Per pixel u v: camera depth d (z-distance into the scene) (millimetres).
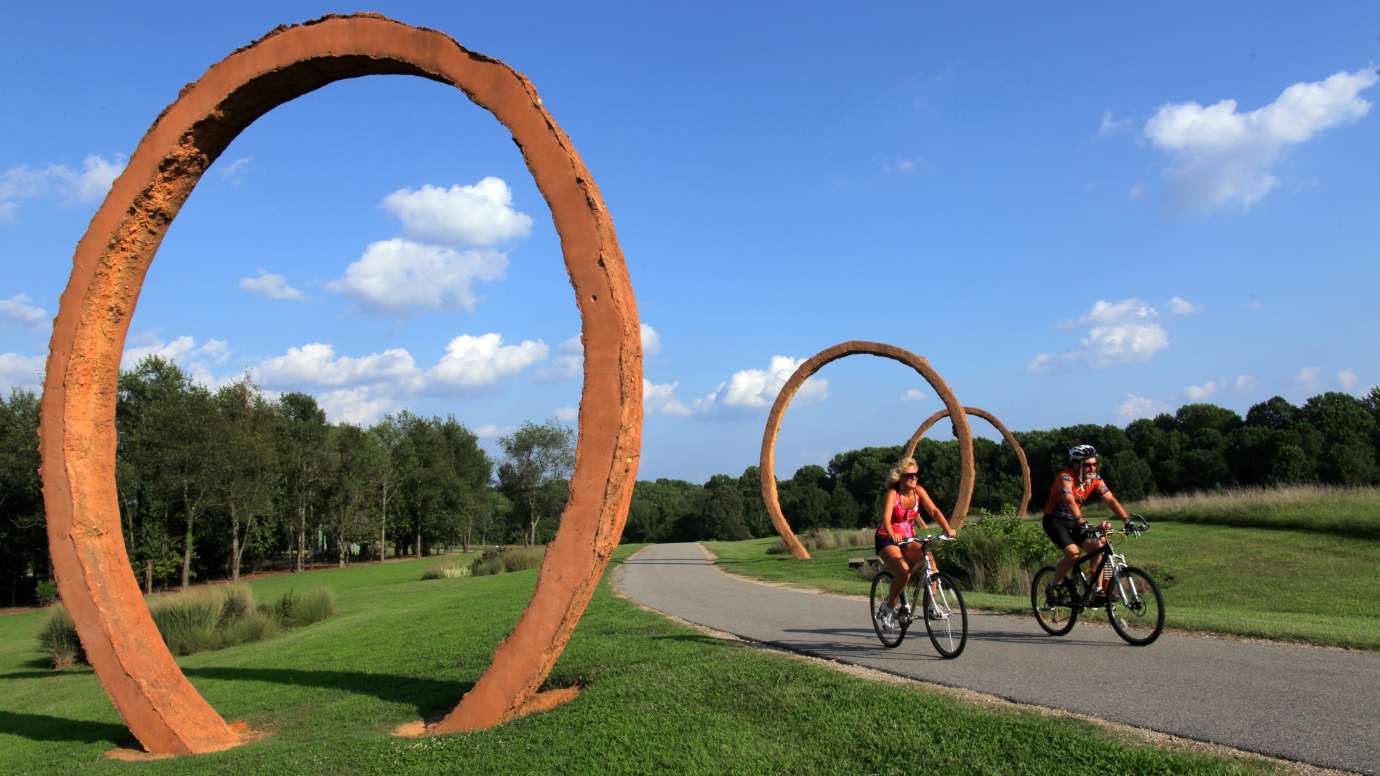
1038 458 67750
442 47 7074
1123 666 6488
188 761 6602
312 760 6000
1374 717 4789
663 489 112562
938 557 18219
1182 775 3928
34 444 41312
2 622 33125
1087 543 7762
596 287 6633
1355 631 7559
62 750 8008
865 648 7945
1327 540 19453
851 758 4699
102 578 7734
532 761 5320
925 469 75125
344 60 7273
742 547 38000
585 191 6652
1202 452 55406
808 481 92875
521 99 6824
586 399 6645
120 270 7992
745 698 6047
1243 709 5055
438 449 72750
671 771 4820
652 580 19500
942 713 5152
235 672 11664
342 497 58375
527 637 6590
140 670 7543
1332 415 53094
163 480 40688
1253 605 14734
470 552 73688
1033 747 4465
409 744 6129
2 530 42438
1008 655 7191
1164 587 16938
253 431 45969
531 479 74188
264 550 57312
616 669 7512
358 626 16672
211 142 7910
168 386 42688
